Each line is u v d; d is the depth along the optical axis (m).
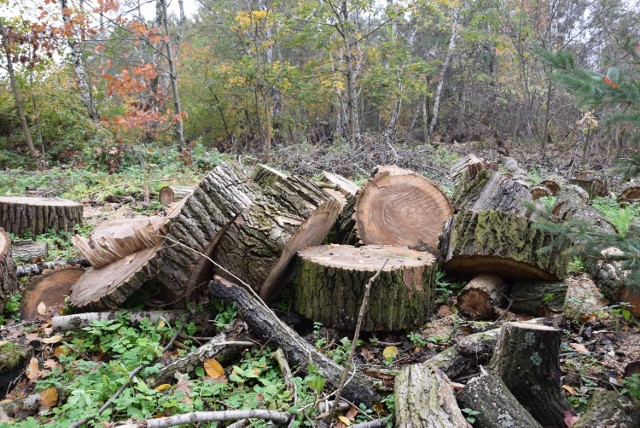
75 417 2.54
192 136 19.61
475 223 4.07
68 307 3.85
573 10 16.06
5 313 3.82
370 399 2.81
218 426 2.63
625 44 2.65
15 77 12.38
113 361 3.09
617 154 11.69
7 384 3.05
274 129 18.06
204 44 19.14
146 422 2.23
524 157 14.63
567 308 3.95
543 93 16.75
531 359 2.73
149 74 10.99
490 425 2.46
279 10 16.09
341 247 4.17
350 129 14.82
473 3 19.81
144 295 3.83
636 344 3.50
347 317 3.52
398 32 20.64
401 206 4.89
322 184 5.53
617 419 2.42
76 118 13.16
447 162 12.08
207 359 3.17
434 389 2.60
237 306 3.40
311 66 15.21
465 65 24.64
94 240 4.20
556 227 2.72
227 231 3.56
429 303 3.80
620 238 2.45
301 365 3.06
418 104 24.81
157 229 3.77
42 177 8.89
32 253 4.71
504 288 4.07
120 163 10.63
